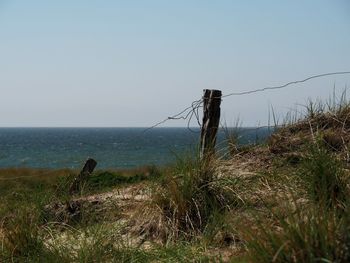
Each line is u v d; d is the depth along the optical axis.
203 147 7.30
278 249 3.98
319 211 4.26
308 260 3.85
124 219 6.62
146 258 5.41
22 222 6.19
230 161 7.57
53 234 6.43
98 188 9.38
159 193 6.39
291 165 6.91
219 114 7.48
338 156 6.71
